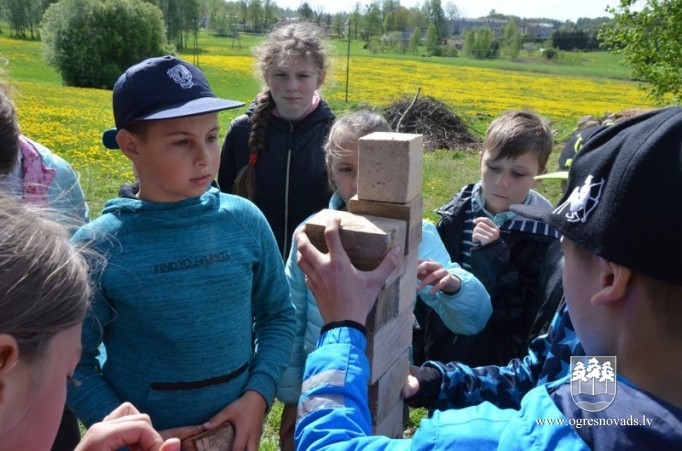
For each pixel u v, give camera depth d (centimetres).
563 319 168
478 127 2547
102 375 207
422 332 275
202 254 203
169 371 201
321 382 128
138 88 197
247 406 208
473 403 182
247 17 12200
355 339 132
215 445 198
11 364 90
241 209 219
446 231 296
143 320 197
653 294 89
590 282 99
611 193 93
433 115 1995
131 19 5238
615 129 100
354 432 120
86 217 258
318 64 364
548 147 276
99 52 5138
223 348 205
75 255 105
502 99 4731
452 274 231
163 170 200
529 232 260
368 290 137
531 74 6900
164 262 198
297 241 143
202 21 13575
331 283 136
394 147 146
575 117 3941
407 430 379
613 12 2197
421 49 10069
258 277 224
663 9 2111
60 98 3014
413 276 164
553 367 164
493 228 255
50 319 95
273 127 368
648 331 91
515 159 266
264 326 230
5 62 265
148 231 201
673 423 87
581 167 102
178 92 200
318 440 120
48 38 5150
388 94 4478
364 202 153
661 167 88
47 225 102
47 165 238
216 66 5872
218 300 204
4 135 193
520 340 253
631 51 2198
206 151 203
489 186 273
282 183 363
